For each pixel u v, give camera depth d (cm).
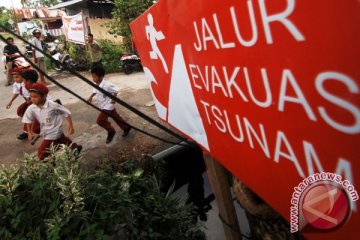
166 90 223
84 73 1238
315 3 78
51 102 409
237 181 208
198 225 355
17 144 581
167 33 186
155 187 374
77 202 266
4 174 315
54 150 345
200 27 141
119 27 1188
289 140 106
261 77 108
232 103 134
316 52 82
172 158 461
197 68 159
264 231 211
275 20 93
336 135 85
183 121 209
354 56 72
